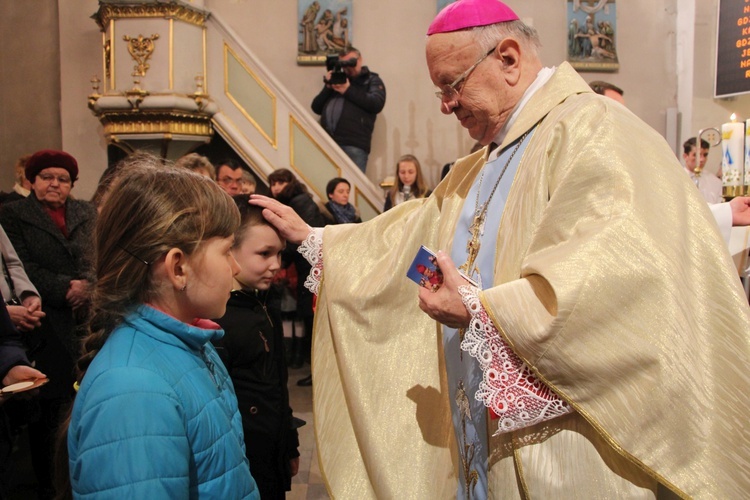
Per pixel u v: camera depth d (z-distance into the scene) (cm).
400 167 579
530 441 156
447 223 204
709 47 672
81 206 355
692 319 145
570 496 151
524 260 157
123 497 110
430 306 158
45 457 306
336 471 204
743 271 226
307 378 522
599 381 143
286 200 513
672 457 142
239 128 594
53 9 671
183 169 139
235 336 203
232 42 589
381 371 203
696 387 142
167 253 128
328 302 212
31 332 311
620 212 148
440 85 183
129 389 117
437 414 200
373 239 217
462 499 187
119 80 551
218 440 128
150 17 547
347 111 648
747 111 673
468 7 176
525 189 168
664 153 161
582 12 713
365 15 712
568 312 141
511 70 178
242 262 202
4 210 343
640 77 724
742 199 217
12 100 675
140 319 128
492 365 151
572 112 167
